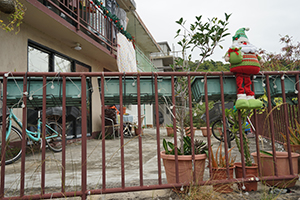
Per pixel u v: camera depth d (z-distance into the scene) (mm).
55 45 5754
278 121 4434
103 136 1812
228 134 4434
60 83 1870
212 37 2211
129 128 8188
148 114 15422
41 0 4723
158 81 2000
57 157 3926
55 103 2045
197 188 1869
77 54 6805
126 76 1922
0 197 1683
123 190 1785
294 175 2002
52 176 2680
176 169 1884
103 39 7227
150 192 2057
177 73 1958
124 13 8477
